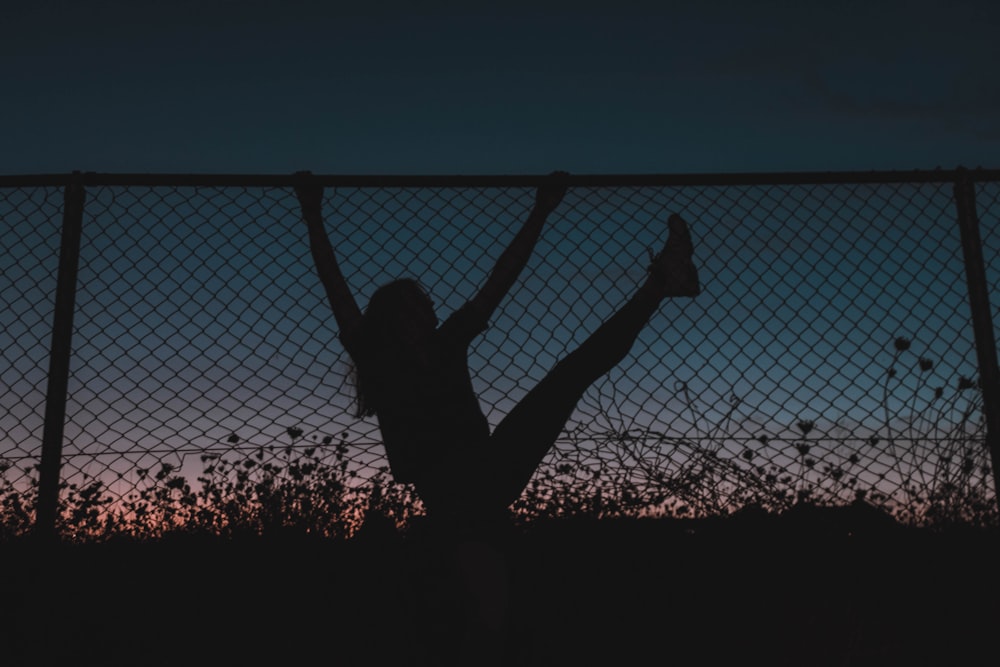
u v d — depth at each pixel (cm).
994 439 251
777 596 244
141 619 241
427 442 179
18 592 230
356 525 258
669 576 250
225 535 255
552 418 181
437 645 174
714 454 245
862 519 253
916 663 228
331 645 238
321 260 222
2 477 243
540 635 238
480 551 170
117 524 254
